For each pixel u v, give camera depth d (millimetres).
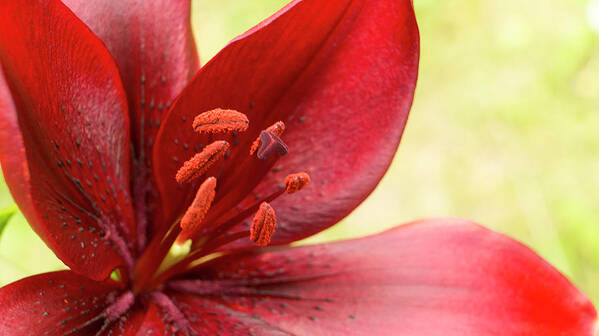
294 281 307
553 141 708
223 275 308
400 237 309
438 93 728
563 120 717
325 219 301
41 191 265
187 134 288
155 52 300
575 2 765
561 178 689
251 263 309
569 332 284
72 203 281
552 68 742
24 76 259
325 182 300
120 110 289
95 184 288
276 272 308
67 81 275
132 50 298
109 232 291
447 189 681
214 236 300
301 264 309
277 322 301
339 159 298
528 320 289
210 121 276
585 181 689
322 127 297
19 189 246
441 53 748
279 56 284
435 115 714
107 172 292
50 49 265
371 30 285
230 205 296
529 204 671
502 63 749
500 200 678
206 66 275
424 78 733
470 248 302
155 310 295
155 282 301
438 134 705
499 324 291
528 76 739
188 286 306
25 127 260
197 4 718
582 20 755
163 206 295
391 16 282
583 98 732
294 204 302
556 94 735
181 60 300
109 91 285
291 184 281
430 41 751
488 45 757
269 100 292
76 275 281
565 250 646
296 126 297
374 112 293
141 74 300
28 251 546
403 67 287
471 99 722
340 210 300
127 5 298
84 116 283
